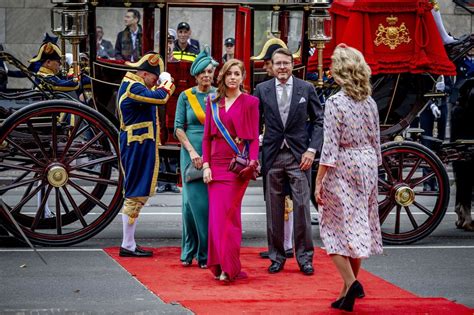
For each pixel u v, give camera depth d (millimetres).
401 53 16062
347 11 16594
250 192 22547
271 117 13844
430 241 16422
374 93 16406
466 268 14250
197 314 11227
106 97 15844
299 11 16125
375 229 11781
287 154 13805
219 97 13258
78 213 15562
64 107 15180
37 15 26391
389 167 16094
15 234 15242
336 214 11539
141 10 15703
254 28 15914
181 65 15750
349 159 11539
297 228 13688
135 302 11945
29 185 16531
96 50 15734
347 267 11500
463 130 17250
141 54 15789
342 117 11500
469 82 17156
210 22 15758
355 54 11617
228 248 13016
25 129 15953
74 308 11523
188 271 13766
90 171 16750
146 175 14711
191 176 13688
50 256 14773
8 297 12195
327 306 11672
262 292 12539
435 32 16141
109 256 14805
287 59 13922
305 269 13609
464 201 17469
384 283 13172
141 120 14727
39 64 18234
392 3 16000
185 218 13984
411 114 16562
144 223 18047
